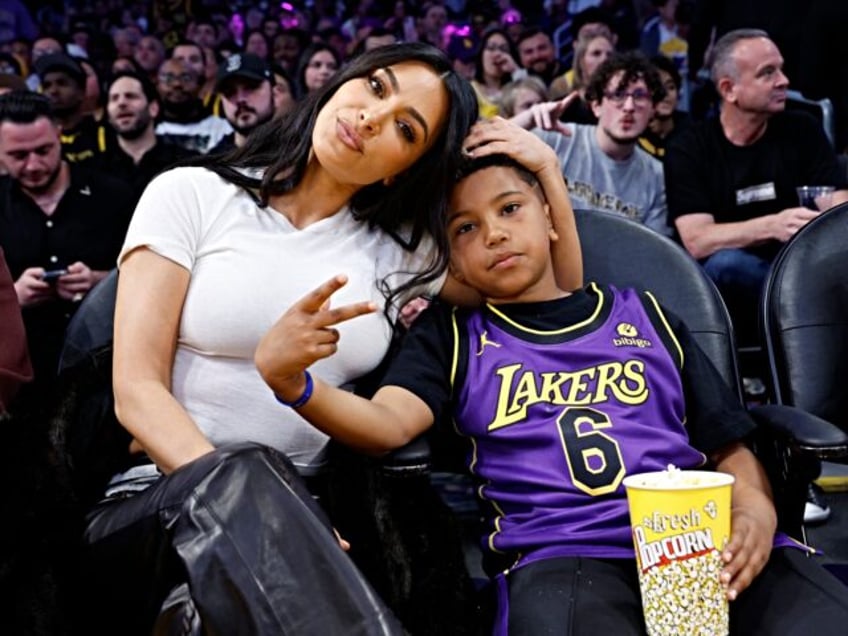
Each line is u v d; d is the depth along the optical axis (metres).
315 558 1.35
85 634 1.57
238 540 1.34
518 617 1.49
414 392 1.70
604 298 1.84
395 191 1.82
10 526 1.55
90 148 4.61
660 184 3.72
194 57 6.21
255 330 1.70
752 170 3.53
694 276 2.02
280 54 7.56
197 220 1.73
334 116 1.74
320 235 1.79
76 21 9.12
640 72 3.57
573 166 3.69
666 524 1.39
